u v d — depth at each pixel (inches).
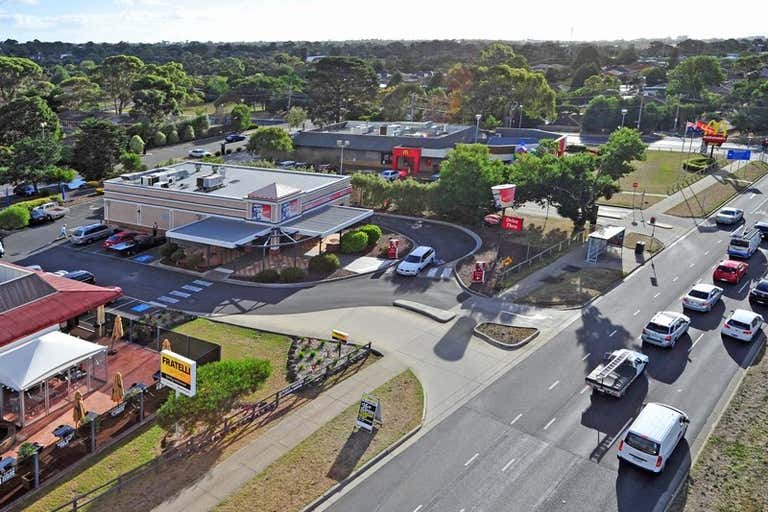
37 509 836.0
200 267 1871.3
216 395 950.4
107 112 5329.7
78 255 1991.9
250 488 881.5
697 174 3218.5
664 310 1567.4
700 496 876.6
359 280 1780.3
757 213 2502.5
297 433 1018.1
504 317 1512.1
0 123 3314.5
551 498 876.0
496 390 1170.6
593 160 2306.8
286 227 1951.3
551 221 2401.6
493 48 6855.3
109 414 1008.2
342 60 4753.9
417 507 855.7
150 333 1354.6
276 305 1596.9
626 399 1141.7
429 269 1866.4
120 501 850.1
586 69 7313.0
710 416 1089.4
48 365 1050.1
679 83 5812.0
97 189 2792.8
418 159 3344.0
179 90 5093.5
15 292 1225.4
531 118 5113.2
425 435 1021.8
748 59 7224.4
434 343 1374.3
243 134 4616.1
